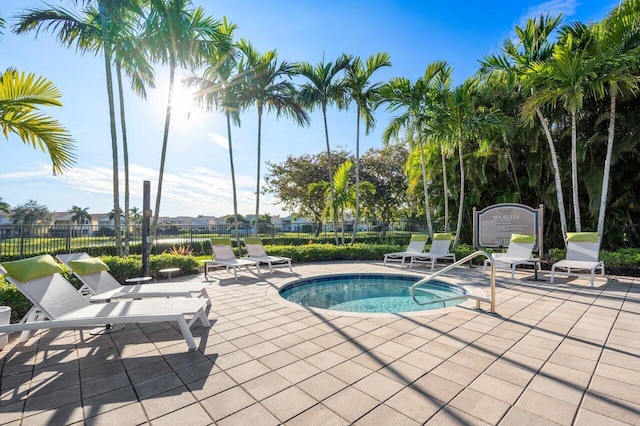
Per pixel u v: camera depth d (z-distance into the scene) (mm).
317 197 20344
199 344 3418
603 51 7449
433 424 2016
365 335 3645
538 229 8633
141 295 4312
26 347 3369
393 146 21047
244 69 11117
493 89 10453
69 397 2373
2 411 2195
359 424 2023
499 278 7352
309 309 4762
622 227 9961
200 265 8672
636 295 5531
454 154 12344
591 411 2143
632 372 2703
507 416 2092
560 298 5359
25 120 4828
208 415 2135
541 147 10250
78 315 3160
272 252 10023
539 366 2824
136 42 7715
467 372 2721
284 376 2678
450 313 4488
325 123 12328
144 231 6422
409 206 21438
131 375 2719
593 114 9320
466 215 12875
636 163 9258
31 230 8852
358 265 9711
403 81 10523
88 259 4754
